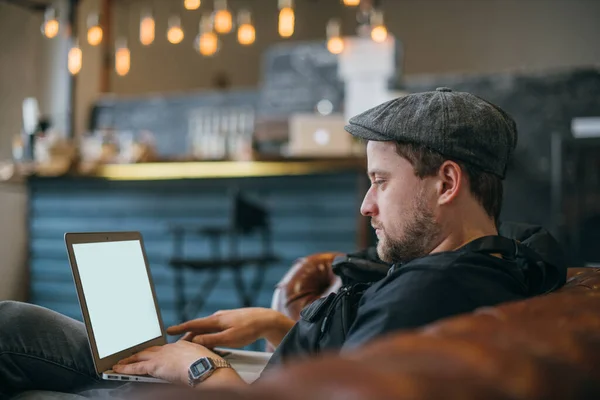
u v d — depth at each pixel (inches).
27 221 236.8
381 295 44.4
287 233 209.6
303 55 265.0
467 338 21.6
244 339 66.9
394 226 50.4
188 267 180.9
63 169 225.6
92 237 60.6
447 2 309.9
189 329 67.8
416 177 49.3
